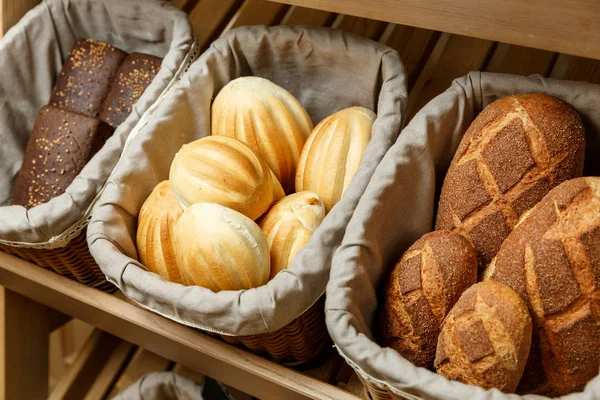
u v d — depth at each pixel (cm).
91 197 101
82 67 118
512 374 79
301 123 105
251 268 90
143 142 101
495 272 86
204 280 91
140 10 115
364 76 106
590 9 77
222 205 93
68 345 173
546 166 89
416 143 93
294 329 92
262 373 97
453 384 78
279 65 110
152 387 117
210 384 104
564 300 81
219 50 107
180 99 104
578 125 90
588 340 80
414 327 88
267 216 97
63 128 110
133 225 100
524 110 91
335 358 103
